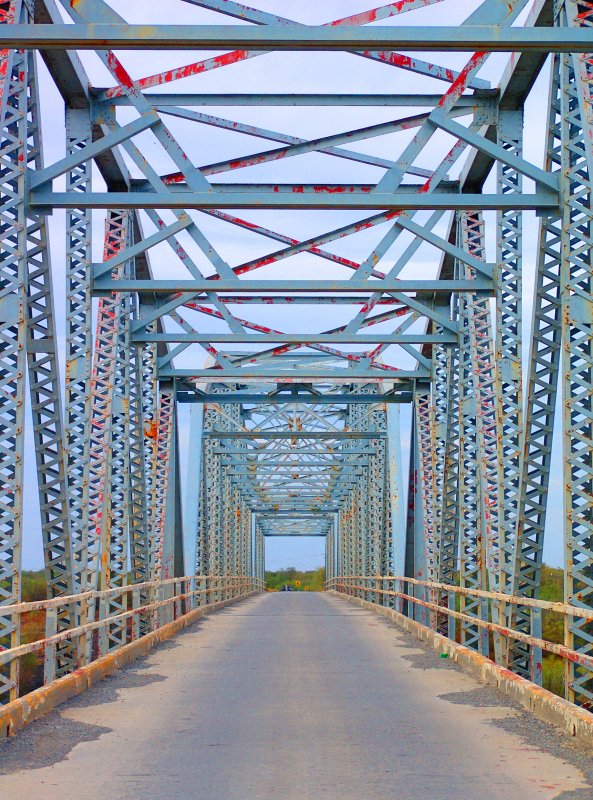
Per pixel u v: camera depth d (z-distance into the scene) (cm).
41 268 1279
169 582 2233
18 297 1151
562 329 1191
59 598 1188
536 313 1300
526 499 1357
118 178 1872
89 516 1656
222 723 1006
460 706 1123
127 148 1444
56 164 1284
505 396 1639
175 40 1037
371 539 3872
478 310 1848
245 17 1334
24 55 1184
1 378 1132
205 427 3575
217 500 3984
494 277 1697
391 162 1831
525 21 1381
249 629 2428
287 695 1214
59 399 1298
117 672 1462
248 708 1107
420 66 1530
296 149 1709
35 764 807
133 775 765
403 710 1092
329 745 887
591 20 1173
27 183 1272
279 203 1298
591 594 1139
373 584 3734
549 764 803
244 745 888
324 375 2461
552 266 1290
